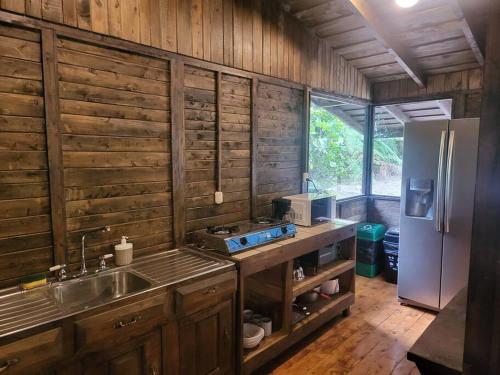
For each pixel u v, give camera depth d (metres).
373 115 4.46
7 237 1.70
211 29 2.48
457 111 3.78
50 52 1.76
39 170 1.77
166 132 2.28
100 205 2.01
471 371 0.75
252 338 2.29
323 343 2.72
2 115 1.65
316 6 2.96
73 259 1.92
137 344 1.66
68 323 1.43
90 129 1.94
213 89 2.55
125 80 2.06
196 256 2.22
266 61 2.92
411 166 3.22
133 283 1.92
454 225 3.00
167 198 2.32
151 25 2.14
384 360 2.50
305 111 3.33
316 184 3.79
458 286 3.03
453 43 3.23
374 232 4.02
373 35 3.24
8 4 1.62
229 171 2.72
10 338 1.28
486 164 0.70
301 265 2.95
